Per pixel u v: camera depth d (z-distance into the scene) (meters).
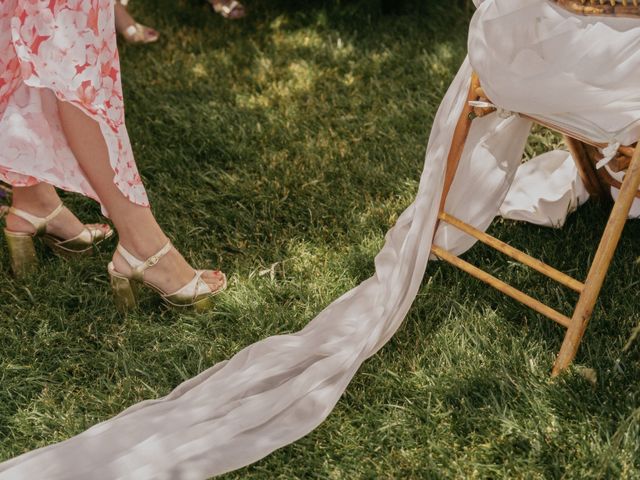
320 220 2.81
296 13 4.25
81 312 2.45
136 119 3.44
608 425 1.94
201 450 1.92
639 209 2.65
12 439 2.07
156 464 1.90
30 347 2.33
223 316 2.44
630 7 1.86
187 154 3.24
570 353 2.10
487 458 1.92
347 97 3.57
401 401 2.10
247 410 2.01
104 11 2.13
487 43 1.97
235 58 3.93
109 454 1.95
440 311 2.37
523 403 2.04
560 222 2.66
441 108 2.27
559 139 3.16
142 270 2.38
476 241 2.50
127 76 3.77
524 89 1.95
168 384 2.21
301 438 2.01
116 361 2.27
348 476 1.91
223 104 3.54
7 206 2.93
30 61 2.09
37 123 2.19
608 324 2.27
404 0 4.20
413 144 3.20
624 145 1.92
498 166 2.38
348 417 2.07
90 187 2.30
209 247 2.75
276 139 3.30
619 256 2.52
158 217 2.86
